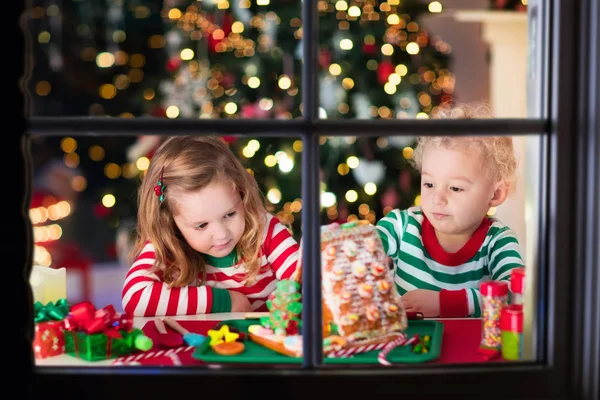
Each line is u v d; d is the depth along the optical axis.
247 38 2.97
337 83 2.94
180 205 1.60
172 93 3.24
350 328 1.10
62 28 3.20
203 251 1.65
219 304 1.57
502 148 1.78
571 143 0.92
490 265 1.79
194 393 0.93
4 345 0.91
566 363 0.94
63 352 1.17
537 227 0.97
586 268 0.92
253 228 1.71
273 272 1.78
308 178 0.95
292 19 2.87
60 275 1.39
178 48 3.16
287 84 2.96
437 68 3.09
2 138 0.90
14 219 0.90
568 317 0.93
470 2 3.00
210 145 1.66
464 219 1.77
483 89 3.11
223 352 1.10
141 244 1.75
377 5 3.00
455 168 1.74
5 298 0.91
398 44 3.01
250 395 0.92
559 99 0.92
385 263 1.19
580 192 0.92
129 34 3.23
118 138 3.56
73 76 3.28
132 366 0.95
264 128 0.95
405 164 3.03
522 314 1.08
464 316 1.63
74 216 3.68
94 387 0.93
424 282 1.78
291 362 1.07
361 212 3.08
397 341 1.11
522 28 3.02
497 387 0.93
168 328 1.33
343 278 1.13
